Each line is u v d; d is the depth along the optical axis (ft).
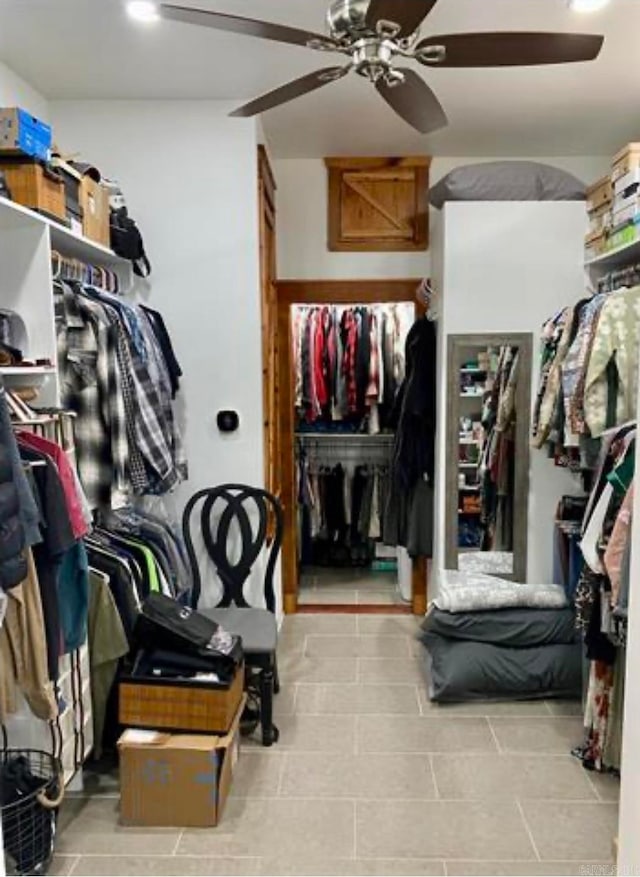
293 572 13.38
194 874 6.43
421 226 12.98
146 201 10.27
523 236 10.75
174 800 7.07
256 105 6.97
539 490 10.96
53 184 7.30
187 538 9.84
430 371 12.09
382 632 12.42
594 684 8.01
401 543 12.85
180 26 7.72
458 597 9.80
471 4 7.25
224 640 7.75
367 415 14.93
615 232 9.52
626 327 8.19
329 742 8.69
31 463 5.87
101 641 7.56
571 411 8.72
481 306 10.87
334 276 13.20
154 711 7.30
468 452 11.17
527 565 11.07
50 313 7.13
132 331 8.70
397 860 6.61
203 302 10.43
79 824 7.14
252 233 10.28
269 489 11.71
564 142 11.85
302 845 6.82
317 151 12.45
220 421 10.59
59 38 8.04
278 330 13.20
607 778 7.94
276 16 7.50
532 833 7.00
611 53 8.36
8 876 6.27
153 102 10.10
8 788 6.37
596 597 7.65
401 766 8.18
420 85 6.37
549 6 7.28
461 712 9.48
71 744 7.27
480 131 11.25
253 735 8.85
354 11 5.34
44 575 6.03
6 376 7.08
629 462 6.84
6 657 5.85
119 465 8.21
